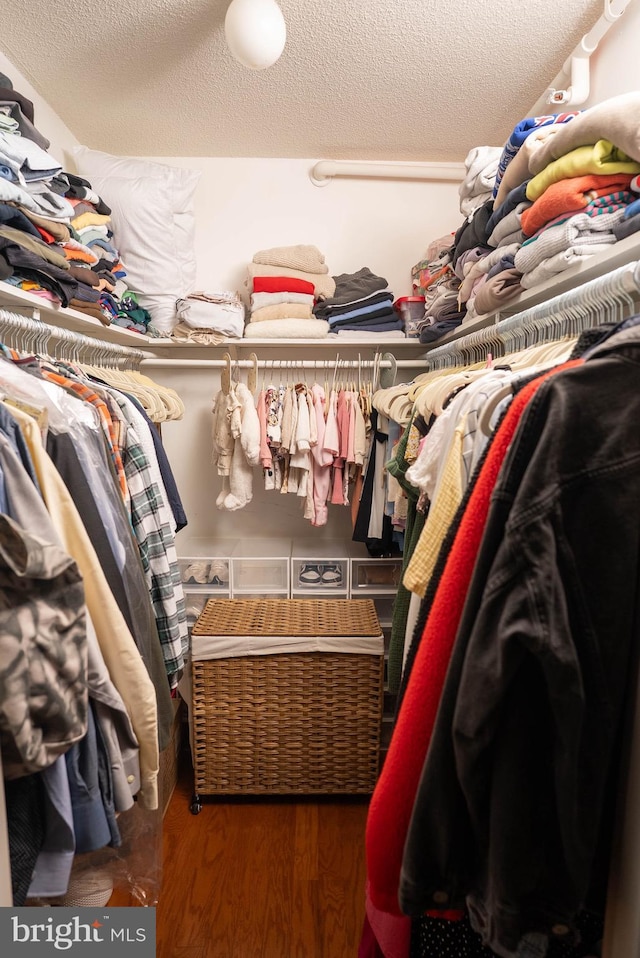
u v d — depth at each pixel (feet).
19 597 1.86
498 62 4.97
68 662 1.97
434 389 3.58
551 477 1.60
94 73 5.12
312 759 5.79
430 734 1.93
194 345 6.75
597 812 1.59
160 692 3.14
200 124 6.15
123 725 2.46
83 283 4.47
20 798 2.04
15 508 2.07
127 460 3.70
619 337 1.73
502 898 1.59
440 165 7.14
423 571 2.43
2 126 3.55
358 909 4.47
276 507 7.66
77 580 2.00
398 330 6.79
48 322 4.96
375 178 7.25
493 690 1.56
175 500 4.43
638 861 1.62
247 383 6.78
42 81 5.25
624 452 1.62
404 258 7.37
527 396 1.94
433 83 5.31
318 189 7.23
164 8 4.25
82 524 2.44
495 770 1.61
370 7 4.26
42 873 2.10
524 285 3.77
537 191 3.46
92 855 2.76
